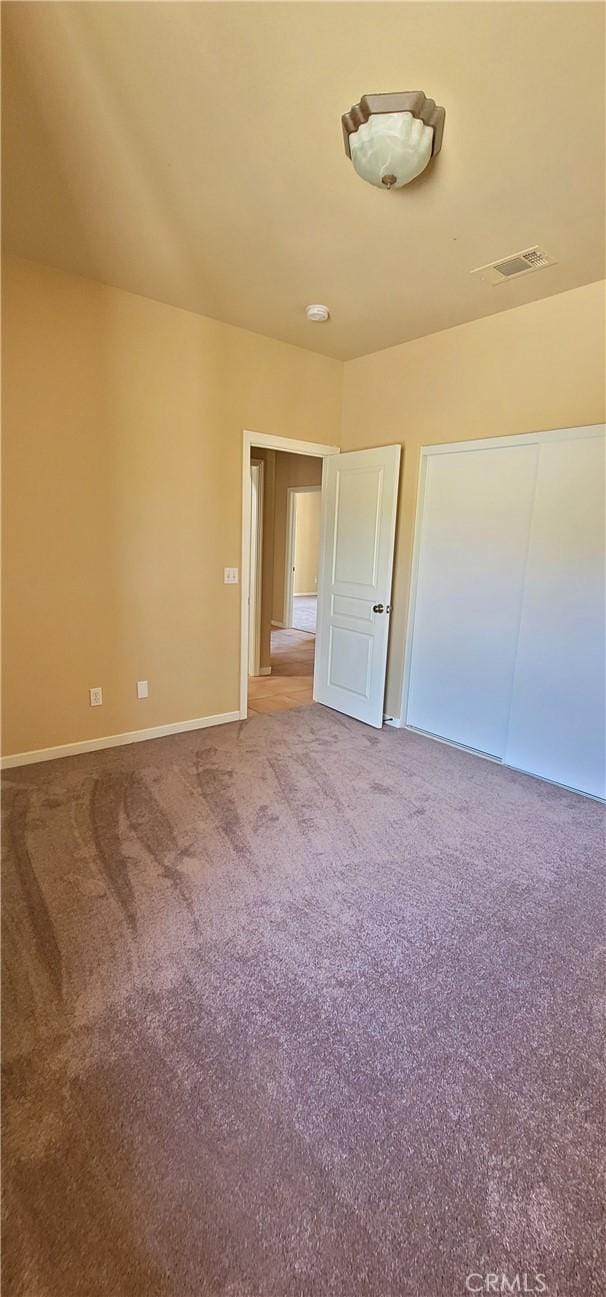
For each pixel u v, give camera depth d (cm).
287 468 841
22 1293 97
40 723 317
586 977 173
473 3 135
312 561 1232
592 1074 142
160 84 162
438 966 176
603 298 275
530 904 207
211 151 190
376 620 392
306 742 368
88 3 137
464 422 343
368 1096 134
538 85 158
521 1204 112
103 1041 146
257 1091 134
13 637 300
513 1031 154
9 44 149
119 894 204
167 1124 126
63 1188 112
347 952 180
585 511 289
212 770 317
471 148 183
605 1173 119
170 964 172
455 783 310
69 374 296
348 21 141
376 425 399
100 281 296
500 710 343
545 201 212
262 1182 115
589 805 288
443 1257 104
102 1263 101
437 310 318
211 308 328
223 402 360
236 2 136
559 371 295
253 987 165
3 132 182
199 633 377
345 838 249
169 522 349
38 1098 130
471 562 350
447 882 219
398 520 390
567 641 302
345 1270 101
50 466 297
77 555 314
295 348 389
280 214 226
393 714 412
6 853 228
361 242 246
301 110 170
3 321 271
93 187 212
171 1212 109
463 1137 125
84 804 271
